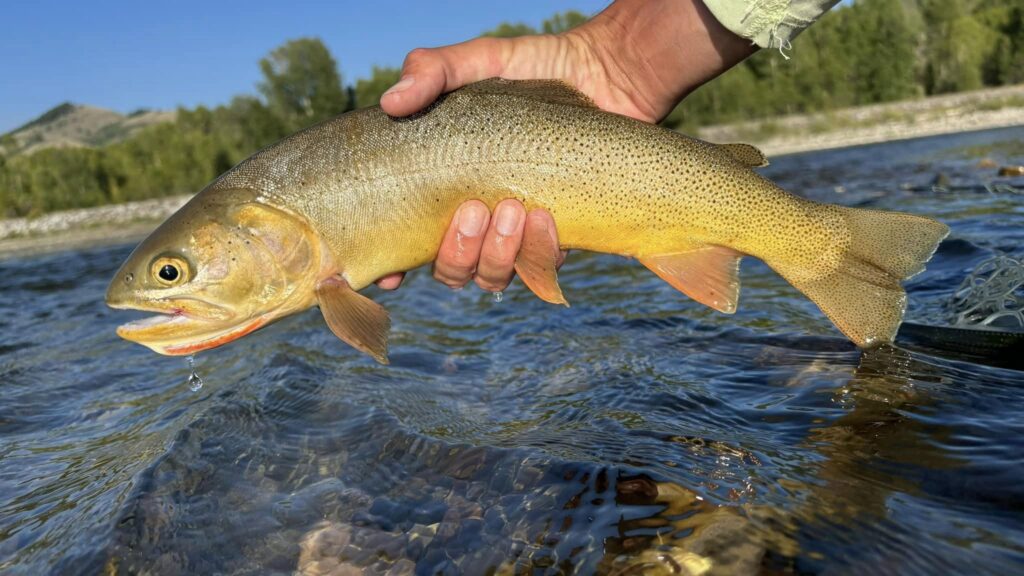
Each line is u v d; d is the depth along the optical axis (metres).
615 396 0.44
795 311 0.57
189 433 0.42
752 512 0.28
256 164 0.36
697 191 0.38
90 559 0.30
